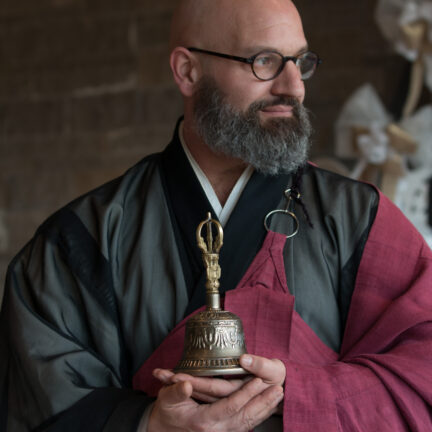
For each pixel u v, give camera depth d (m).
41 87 5.45
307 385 1.56
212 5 1.89
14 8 5.52
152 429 1.54
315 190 1.91
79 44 5.40
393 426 1.57
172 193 1.89
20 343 1.75
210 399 1.52
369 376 1.61
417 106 4.52
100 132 5.32
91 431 1.58
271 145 1.75
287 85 1.76
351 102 4.62
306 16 4.82
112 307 1.80
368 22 4.68
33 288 1.85
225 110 1.79
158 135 5.20
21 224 5.40
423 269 1.77
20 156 5.45
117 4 5.33
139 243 1.84
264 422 1.59
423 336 1.69
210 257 1.60
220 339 1.51
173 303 1.78
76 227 1.89
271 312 1.70
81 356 1.73
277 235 1.81
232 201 1.86
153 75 5.25
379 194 1.89
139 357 1.76
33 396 1.70
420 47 4.52
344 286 1.80
